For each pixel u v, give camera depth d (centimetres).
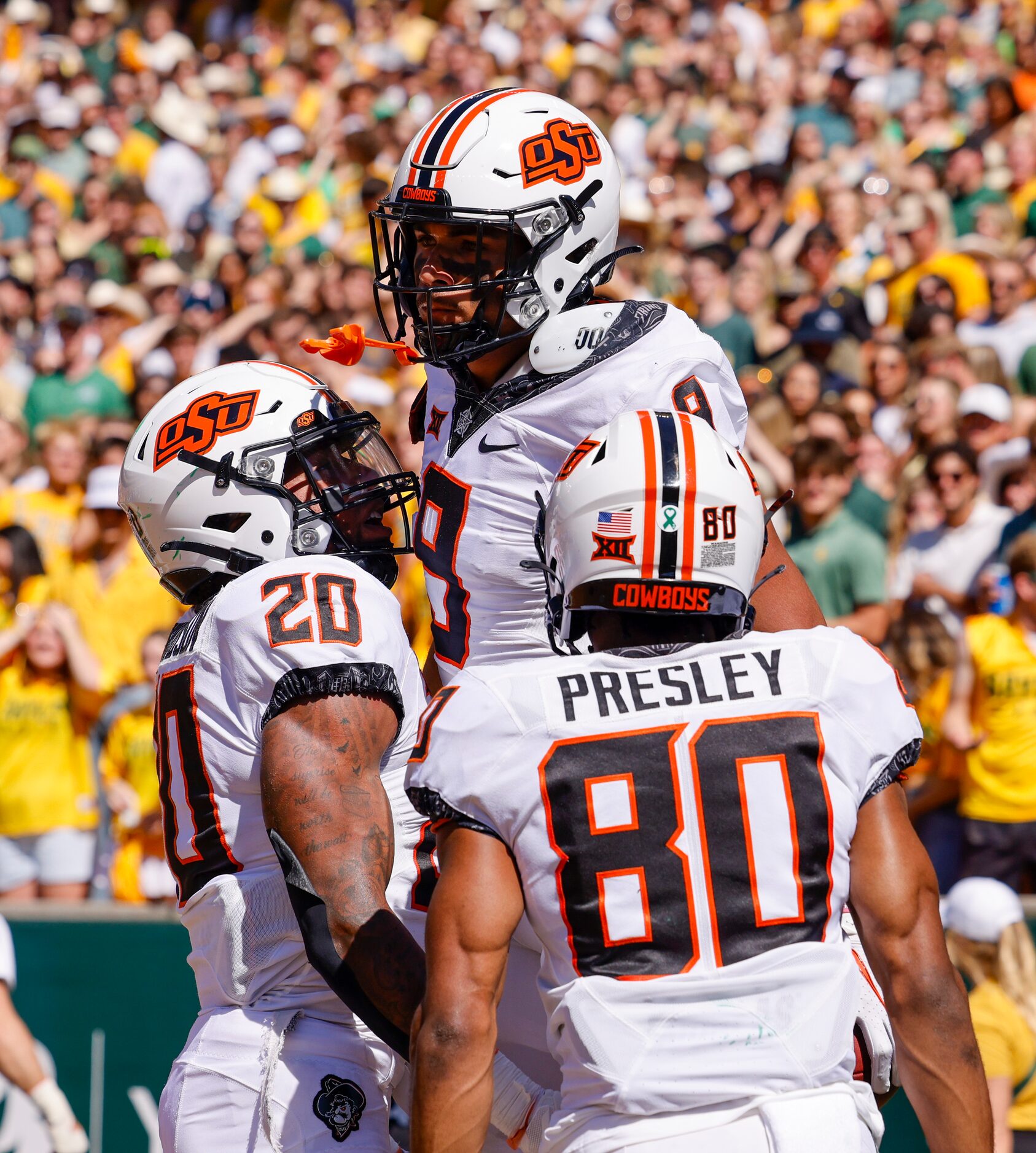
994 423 2166
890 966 696
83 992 1602
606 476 718
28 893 1941
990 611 1906
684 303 2911
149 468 902
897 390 2411
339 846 775
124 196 3762
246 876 827
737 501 720
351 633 809
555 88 4172
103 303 3067
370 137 3722
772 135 3766
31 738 1936
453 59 4269
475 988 674
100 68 4884
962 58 3797
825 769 686
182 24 5434
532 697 688
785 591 916
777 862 673
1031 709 1797
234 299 3328
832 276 2691
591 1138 661
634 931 665
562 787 673
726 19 4272
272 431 891
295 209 3675
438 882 693
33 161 4056
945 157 3070
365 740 796
